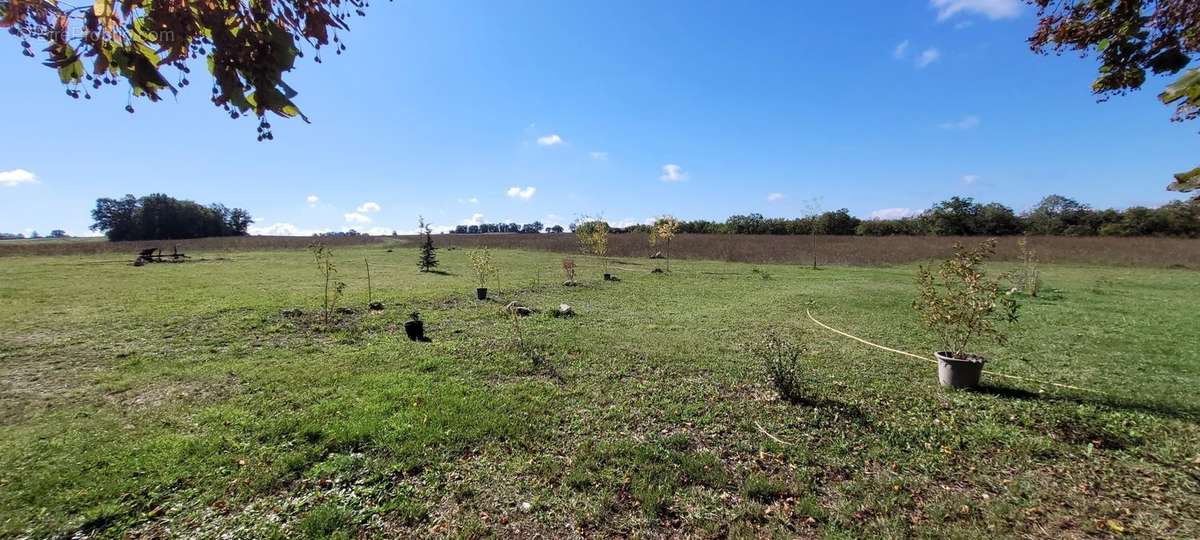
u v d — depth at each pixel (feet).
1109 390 16.87
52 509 9.09
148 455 11.18
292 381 17.01
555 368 19.11
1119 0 5.06
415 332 24.71
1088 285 49.32
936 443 12.42
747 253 90.43
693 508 9.51
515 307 32.19
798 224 155.33
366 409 14.08
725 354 21.59
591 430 13.10
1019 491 10.07
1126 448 12.09
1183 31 4.71
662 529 8.86
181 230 198.59
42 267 62.08
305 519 8.87
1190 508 9.43
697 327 28.14
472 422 13.29
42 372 18.30
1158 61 4.92
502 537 8.58
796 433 13.03
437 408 14.25
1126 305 35.96
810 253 89.15
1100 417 14.07
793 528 8.89
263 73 3.46
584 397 15.78
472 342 23.54
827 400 15.52
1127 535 8.61
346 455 11.40
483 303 36.76
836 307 35.42
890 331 27.22
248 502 9.51
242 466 10.78
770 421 13.78
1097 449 12.07
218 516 9.04
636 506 9.53
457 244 130.11
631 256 92.94
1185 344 23.93
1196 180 3.99
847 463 11.34
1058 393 16.52
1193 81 4.00
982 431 13.16
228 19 3.34
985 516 9.19
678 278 55.62
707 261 82.43
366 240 152.46
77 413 14.07
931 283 18.83
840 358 21.20
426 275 57.72
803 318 31.14
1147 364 20.43
